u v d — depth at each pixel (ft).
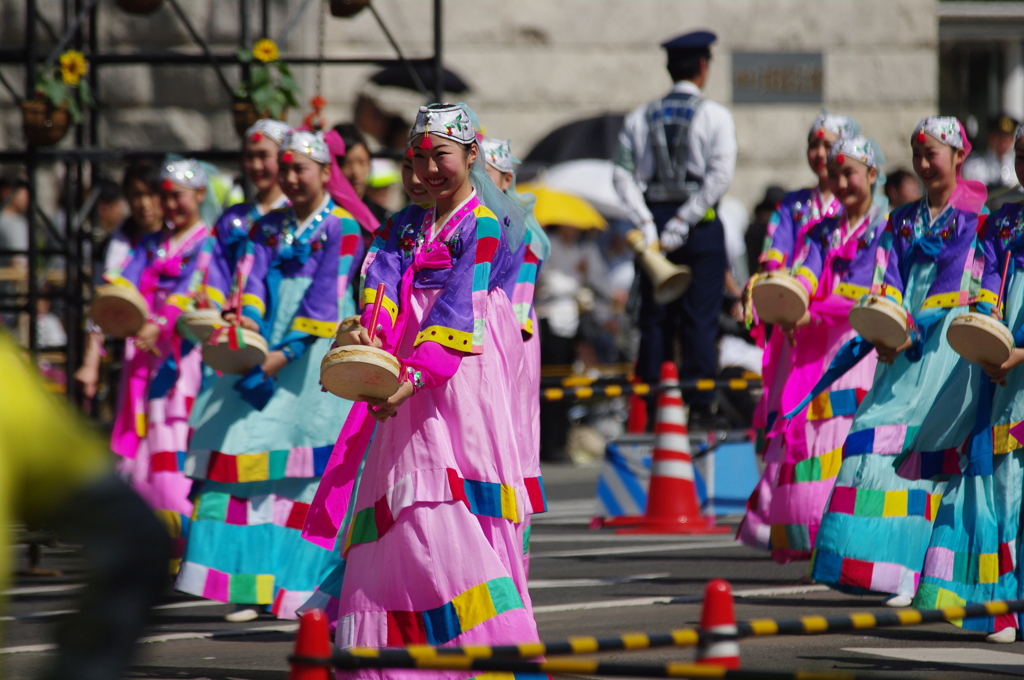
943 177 66.80
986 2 203.21
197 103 168.04
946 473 62.28
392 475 46.24
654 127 113.50
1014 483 59.36
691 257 113.09
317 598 54.13
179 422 82.48
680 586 77.30
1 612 19.34
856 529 68.54
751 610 69.00
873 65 195.93
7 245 138.10
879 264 68.69
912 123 197.06
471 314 46.11
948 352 67.62
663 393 102.83
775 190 132.16
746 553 91.04
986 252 62.18
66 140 146.00
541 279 162.20
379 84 170.40
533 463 62.34
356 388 44.34
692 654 59.36
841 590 69.41
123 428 83.76
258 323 68.08
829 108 195.72
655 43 193.67
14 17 161.89
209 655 59.93
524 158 188.65
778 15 194.39
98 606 18.39
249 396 66.85
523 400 61.62
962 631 64.03
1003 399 59.47
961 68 208.23
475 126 48.67
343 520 49.78
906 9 195.21
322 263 68.44
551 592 75.31
